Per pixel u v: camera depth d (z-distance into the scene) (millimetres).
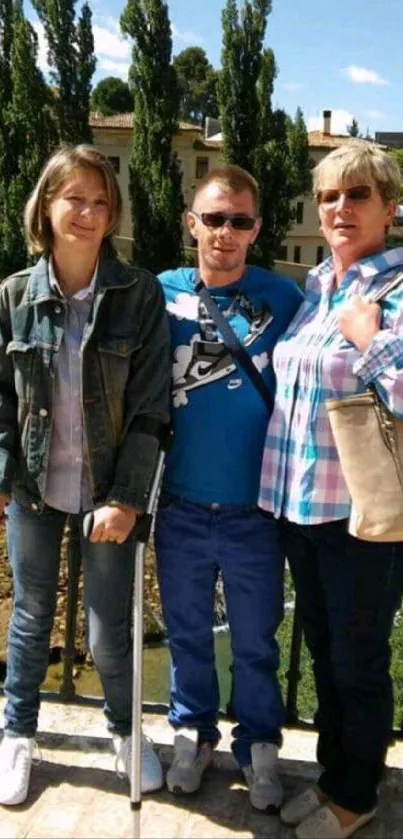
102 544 2643
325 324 2504
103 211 2533
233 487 2707
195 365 2689
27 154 25859
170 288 2809
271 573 2766
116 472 2586
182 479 2740
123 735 2852
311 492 2438
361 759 2520
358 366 2297
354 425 2301
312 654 2674
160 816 2691
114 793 2793
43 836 2592
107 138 42625
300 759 2965
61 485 2660
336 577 2445
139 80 26297
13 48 25797
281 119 27734
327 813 2574
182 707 2895
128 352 2553
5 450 2623
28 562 2740
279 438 2555
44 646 2826
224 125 27359
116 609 2719
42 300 2527
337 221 2492
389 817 2693
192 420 2691
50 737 3064
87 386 2557
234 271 2715
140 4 25906
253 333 2697
